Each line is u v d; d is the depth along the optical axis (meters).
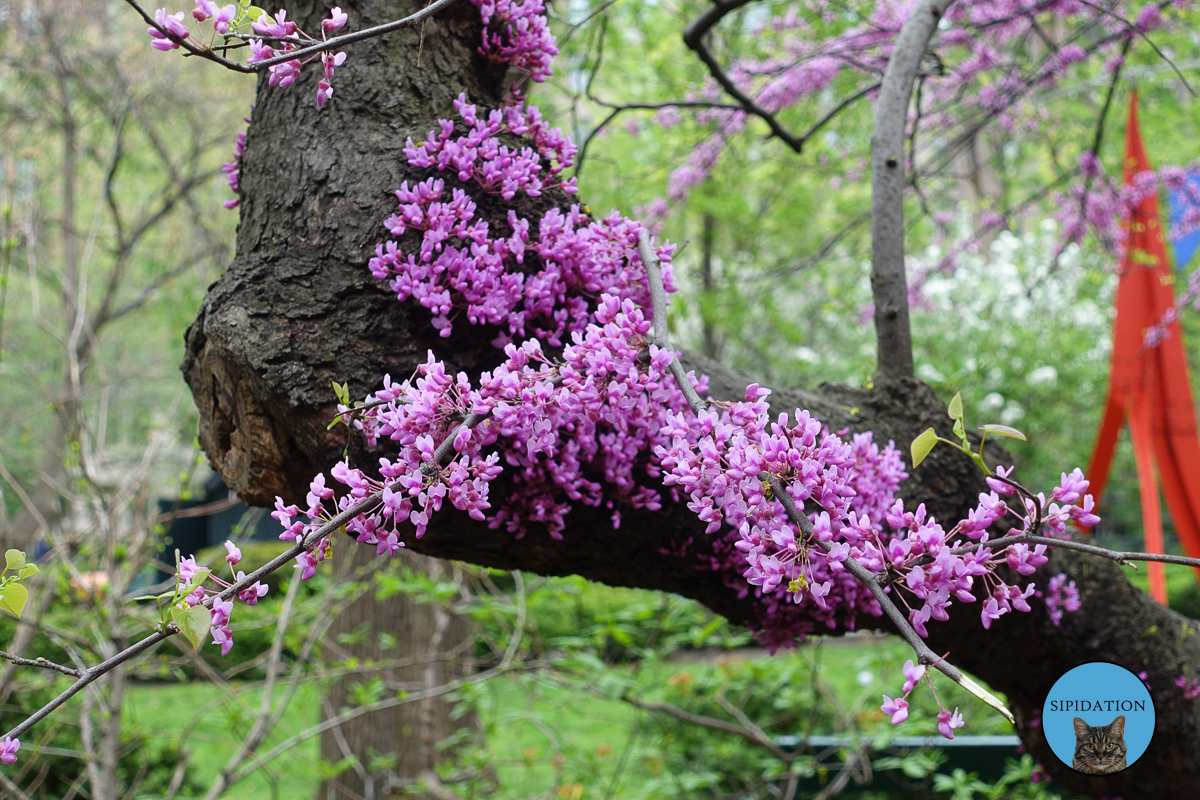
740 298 6.84
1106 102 2.96
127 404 9.27
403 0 1.45
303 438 1.27
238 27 0.90
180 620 0.80
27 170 4.77
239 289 1.32
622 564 1.49
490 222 1.31
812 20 3.78
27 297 6.86
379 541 0.94
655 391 1.09
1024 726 2.00
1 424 3.85
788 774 3.12
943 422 1.67
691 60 5.09
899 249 1.74
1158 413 2.29
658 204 4.10
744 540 0.89
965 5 3.25
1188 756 1.85
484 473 0.94
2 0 6.29
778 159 5.10
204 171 7.16
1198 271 3.22
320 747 4.43
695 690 3.59
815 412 1.57
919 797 3.70
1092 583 1.78
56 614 4.02
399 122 1.38
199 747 5.71
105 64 6.56
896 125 1.78
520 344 1.30
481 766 3.29
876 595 0.83
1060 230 4.55
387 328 1.27
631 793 3.75
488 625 4.36
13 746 0.76
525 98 1.50
